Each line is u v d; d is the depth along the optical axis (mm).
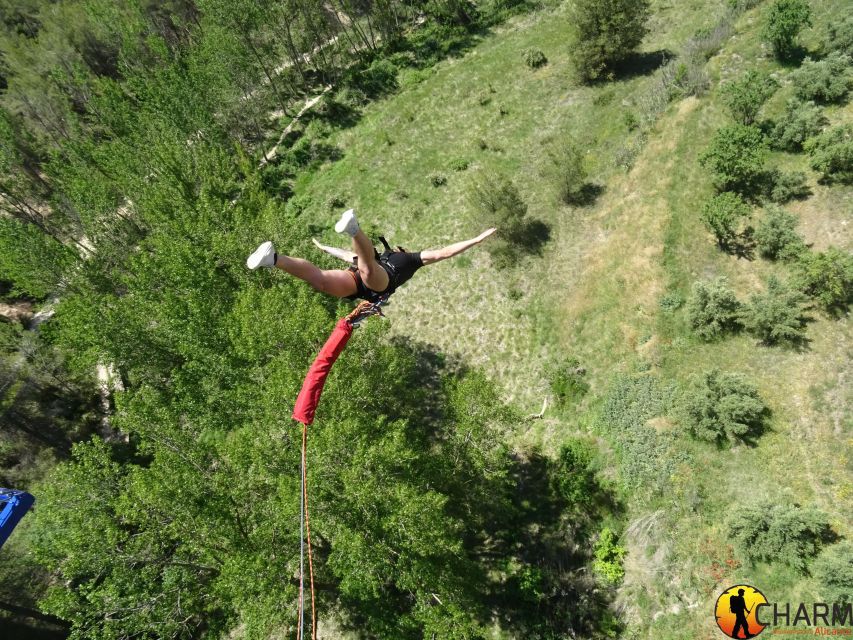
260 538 21812
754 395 26328
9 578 32469
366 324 26781
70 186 45625
